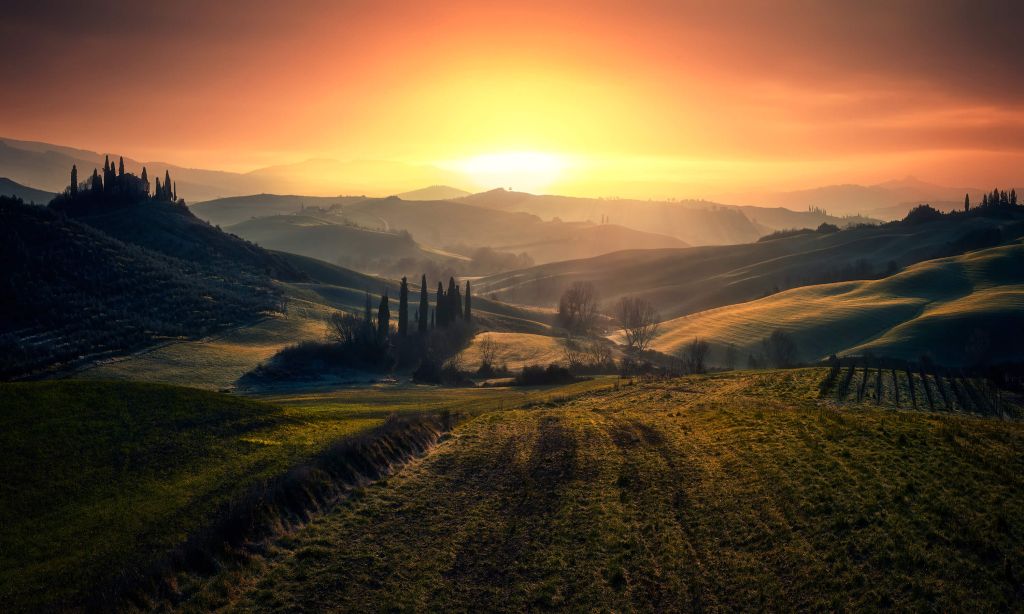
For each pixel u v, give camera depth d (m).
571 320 195.12
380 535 28.47
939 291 182.38
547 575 24.81
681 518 28.92
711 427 44.31
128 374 102.25
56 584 25.27
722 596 22.50
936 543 23.50
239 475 36.44
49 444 39.78
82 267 144.75
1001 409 51.66
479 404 69.38
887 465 31.44
